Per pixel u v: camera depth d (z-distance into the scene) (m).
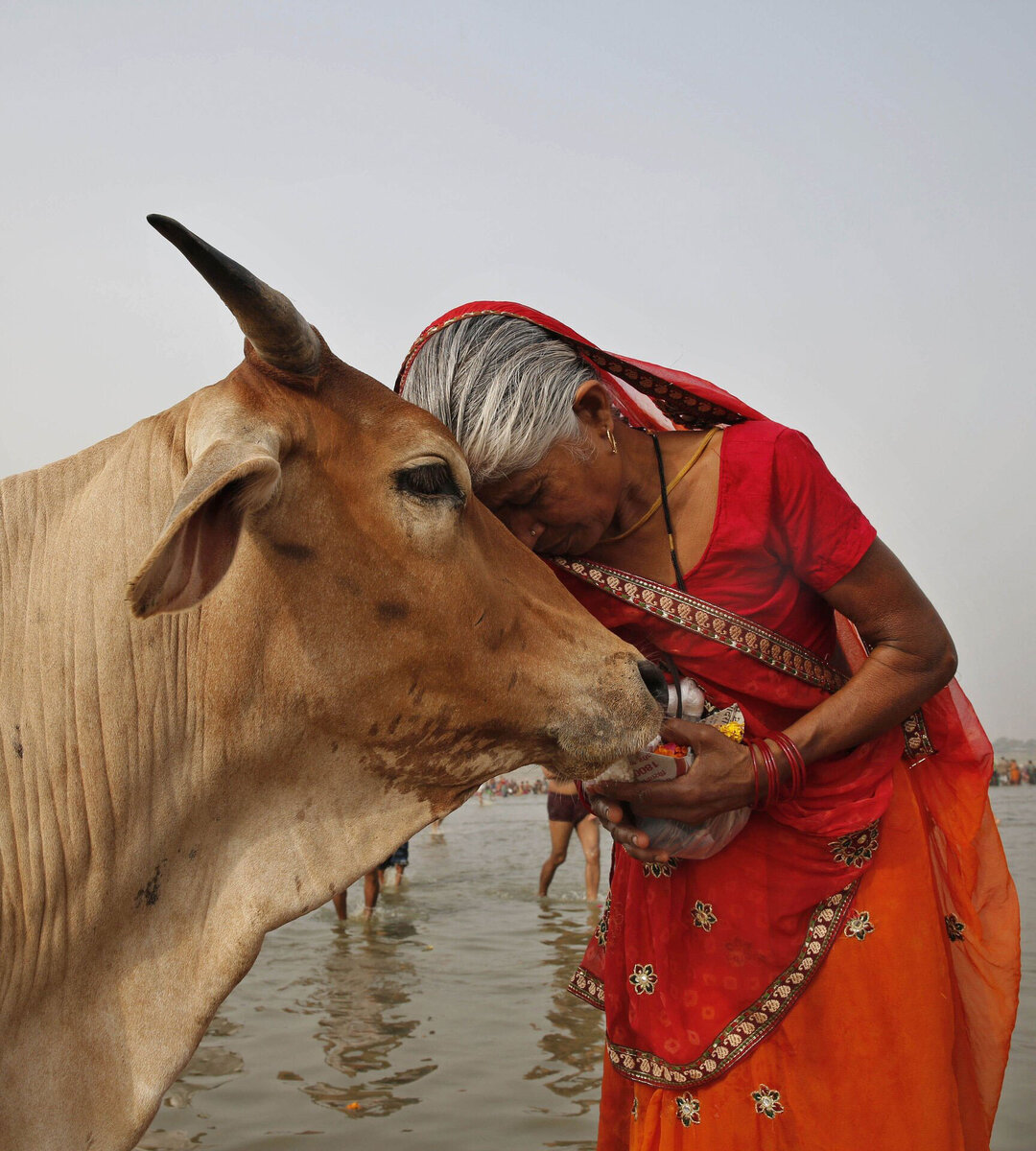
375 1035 4.92
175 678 2.01
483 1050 4.66
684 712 2.29
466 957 6.66
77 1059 1.89
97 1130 1.89
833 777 2.22
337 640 2.07
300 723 2.08
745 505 2.23
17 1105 1.82
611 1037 2.33
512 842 16.61
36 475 2.12
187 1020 1.99
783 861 2.20
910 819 2.26
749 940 2.18
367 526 2.06
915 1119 2.10
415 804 2.22
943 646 2.23
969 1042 2.29
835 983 2.16
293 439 2.00
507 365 2.22
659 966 2.25
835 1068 2.14
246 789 2.08
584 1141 3.63
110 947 1.95
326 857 2.13
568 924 7.85
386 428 2.09
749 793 2.12
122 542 2.02
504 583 2.19
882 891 2.19
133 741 1.97
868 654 2.29
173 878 2.02
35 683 1.95
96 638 1.98
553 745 2.23
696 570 2.27
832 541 2.21
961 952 2.32
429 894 9.74
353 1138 3.69
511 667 2.18
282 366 2.01
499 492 2.28
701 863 2.24
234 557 1.83
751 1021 2.16
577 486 2.25
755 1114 2.15
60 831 1.91
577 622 2.25
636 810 2.20
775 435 2.25
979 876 2.37
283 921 2.08
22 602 1.99
